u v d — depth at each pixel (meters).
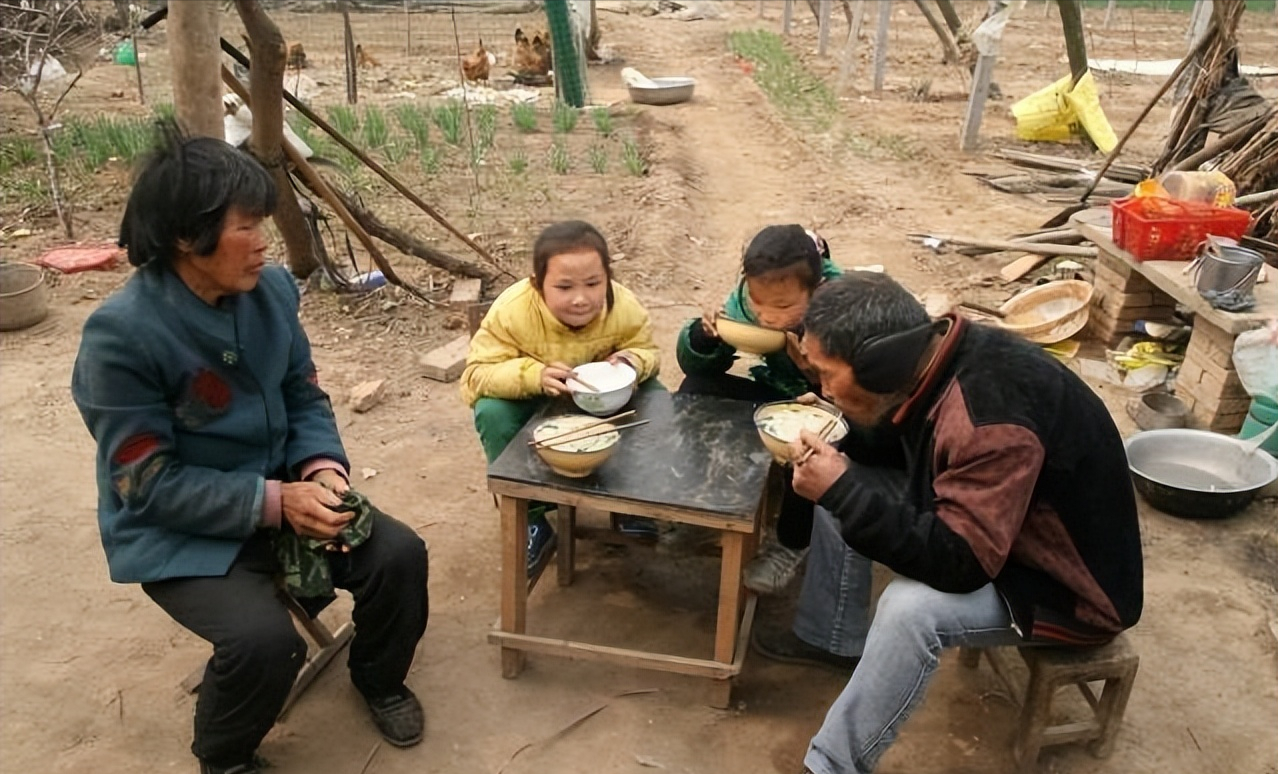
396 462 4.20
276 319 2.64
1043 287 5.49
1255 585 3.46
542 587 3.46
